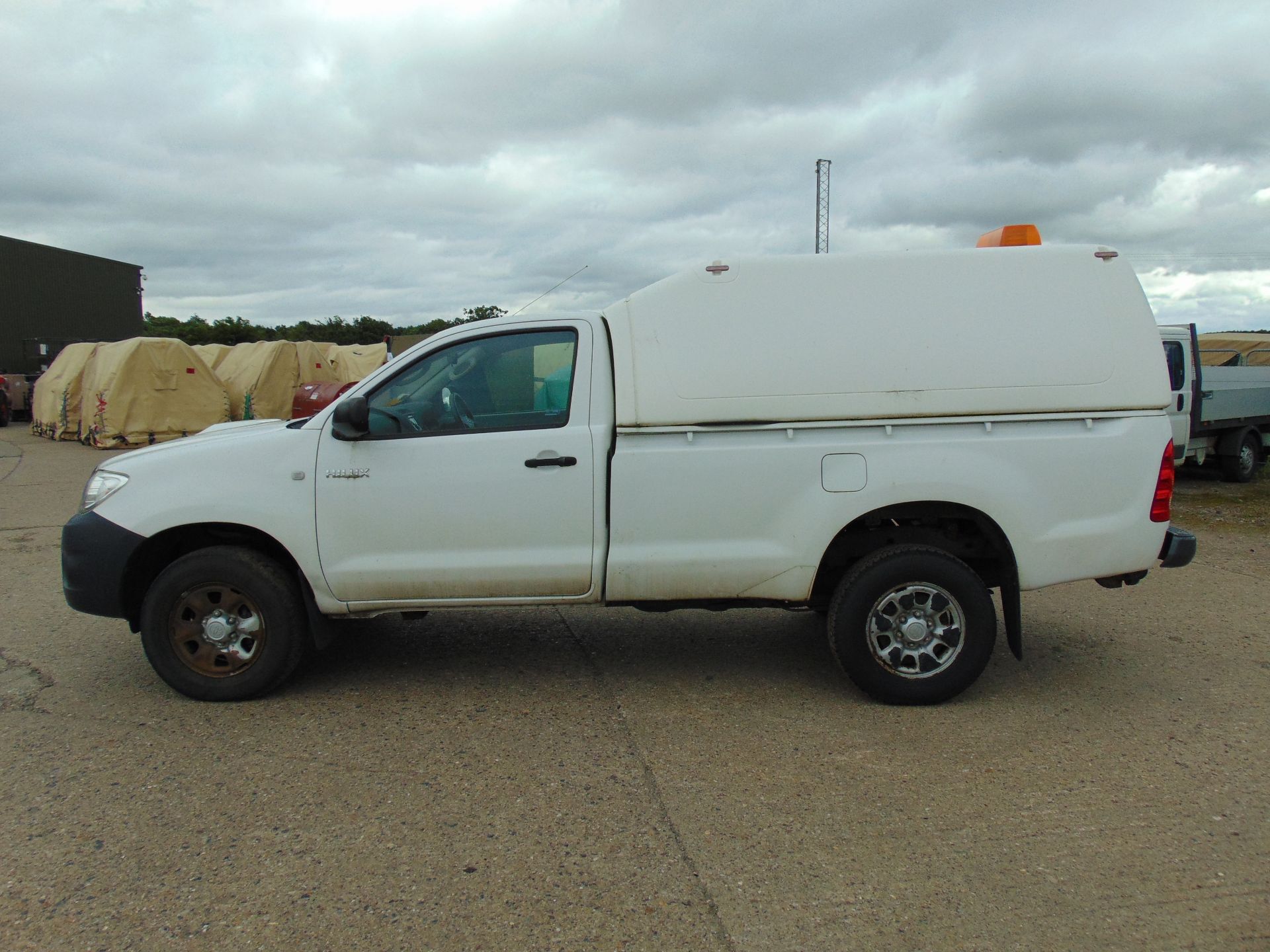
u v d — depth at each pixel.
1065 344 4.33
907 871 2.98
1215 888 2.86
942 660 4.36
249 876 2.97
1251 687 4.70
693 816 3.36
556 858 3.08
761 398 4.28
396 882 2.94
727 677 4.88
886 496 4.27
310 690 4.70
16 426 25.11
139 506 4.34
